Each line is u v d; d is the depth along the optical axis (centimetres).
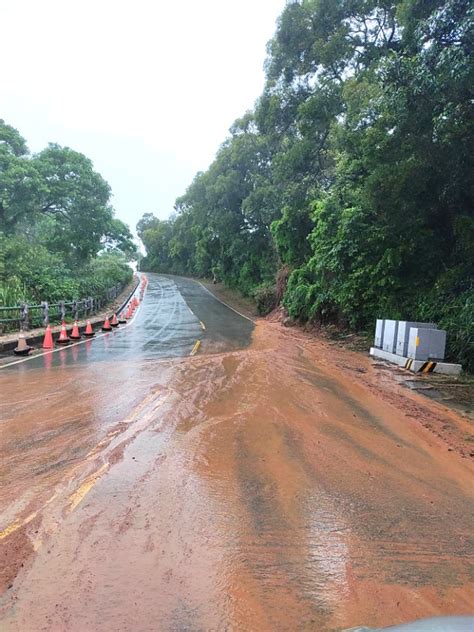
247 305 3597
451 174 1194
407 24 1103
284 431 588
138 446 513
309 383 893
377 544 338
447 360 1163
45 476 433
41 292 2111
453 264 1357
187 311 2988
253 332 1902
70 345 1430
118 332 1844
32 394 756
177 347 1393
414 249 1403
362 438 585
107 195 3222
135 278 6444
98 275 3550
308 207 2317
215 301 3841
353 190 1659
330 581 290
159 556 307
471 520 384
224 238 4097
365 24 2009
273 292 2898
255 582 285
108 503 378
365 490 431
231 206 3781
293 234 2462
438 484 457
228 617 253
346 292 1691
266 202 3180
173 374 936
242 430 583
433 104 1018
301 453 516
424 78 961
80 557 303
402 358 1178
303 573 297
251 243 3803
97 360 1126
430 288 1390
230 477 441
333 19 2061
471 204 1299
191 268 7175
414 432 629
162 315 2697
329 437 579
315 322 2025
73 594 267
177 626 245
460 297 1223
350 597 276
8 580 278
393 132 1182
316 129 2222
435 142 1127
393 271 1472
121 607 258
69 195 2981
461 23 910
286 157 2400
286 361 1148
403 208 1285
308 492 419
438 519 382
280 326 2228
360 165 1623
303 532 348
